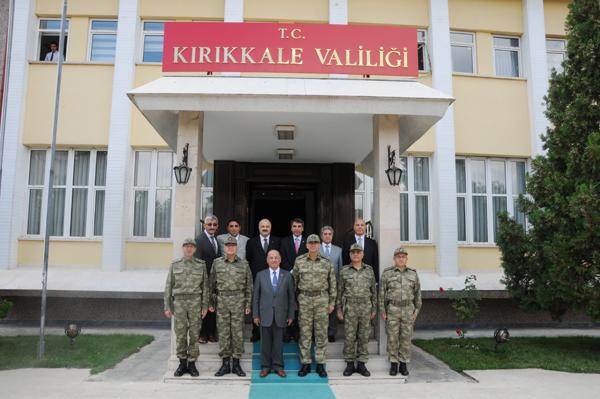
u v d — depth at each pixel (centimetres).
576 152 905
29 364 795
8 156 1307
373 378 701
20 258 1305
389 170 784
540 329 1216
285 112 762
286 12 1412
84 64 1365
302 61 801
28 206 1345
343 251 793
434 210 1384
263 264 805
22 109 1335
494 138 1421
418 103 749
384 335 756
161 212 1364
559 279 880
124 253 1308
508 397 638
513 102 1447
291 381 691
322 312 704
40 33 1398
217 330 717
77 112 1347
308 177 1162
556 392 662
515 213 1432
